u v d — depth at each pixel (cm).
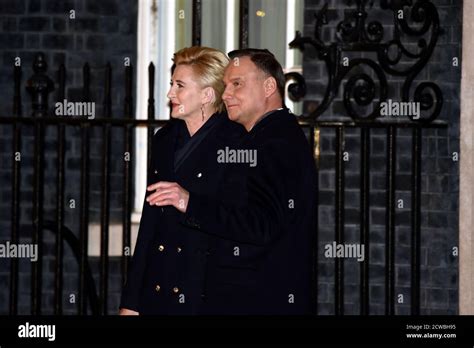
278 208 417
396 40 677
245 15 650
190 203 419
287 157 426
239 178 430
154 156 463
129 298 462
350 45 670
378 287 827
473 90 516
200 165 445
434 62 827
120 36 855
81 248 682
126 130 666
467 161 520
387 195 677
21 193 852
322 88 836
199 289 434
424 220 824
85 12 853
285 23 847
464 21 515
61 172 680
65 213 848
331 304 830
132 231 838
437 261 822
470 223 522
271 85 446
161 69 857
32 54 853
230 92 443
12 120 676
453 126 822
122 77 853
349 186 834
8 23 855
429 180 824
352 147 834
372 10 834
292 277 427
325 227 832
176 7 855
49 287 847
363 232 674
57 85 849
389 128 674
